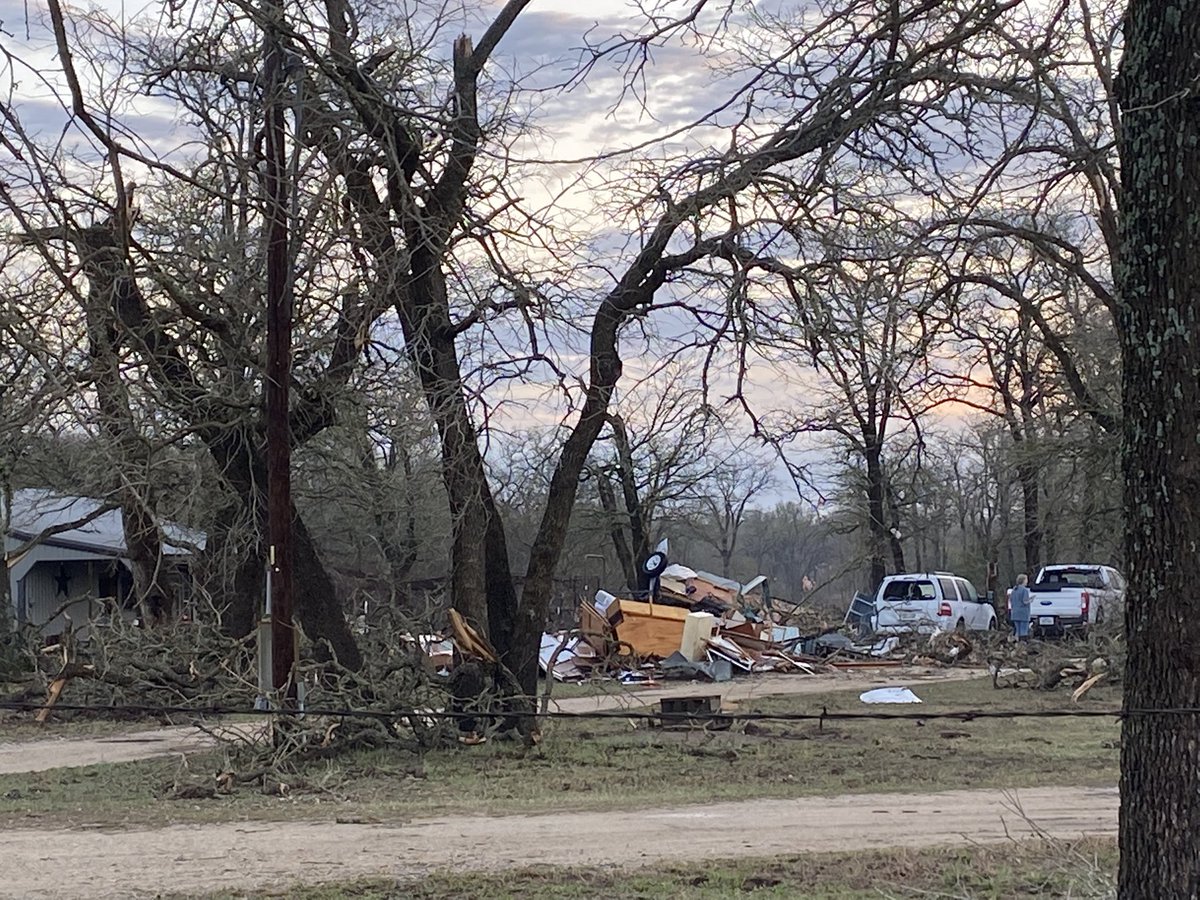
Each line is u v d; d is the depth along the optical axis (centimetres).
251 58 1496
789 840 1025
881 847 991
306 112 1517
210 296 1667
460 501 1630
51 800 1255
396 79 1566
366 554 3225
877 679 2767
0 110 1163
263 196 1426
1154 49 595
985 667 3042
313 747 1467
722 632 3061
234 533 1878
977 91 969
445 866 930
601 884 865
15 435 1583
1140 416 600
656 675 2812
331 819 1134
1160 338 590
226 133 1535
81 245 1297
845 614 4219
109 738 1783
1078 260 1139
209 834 1061
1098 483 2472
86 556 3653
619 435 1764
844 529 3919
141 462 1764
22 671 2452
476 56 1598
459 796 1267
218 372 1803
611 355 1644
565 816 1144
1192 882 578
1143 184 598
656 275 1582
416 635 1694
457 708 1612
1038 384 1675
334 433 2050
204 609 2106
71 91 1055
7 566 1909
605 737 1727
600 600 3316
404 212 1489
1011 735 1780
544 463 1773
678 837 1040
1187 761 581
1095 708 2080
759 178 1223
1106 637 2553
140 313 1684
